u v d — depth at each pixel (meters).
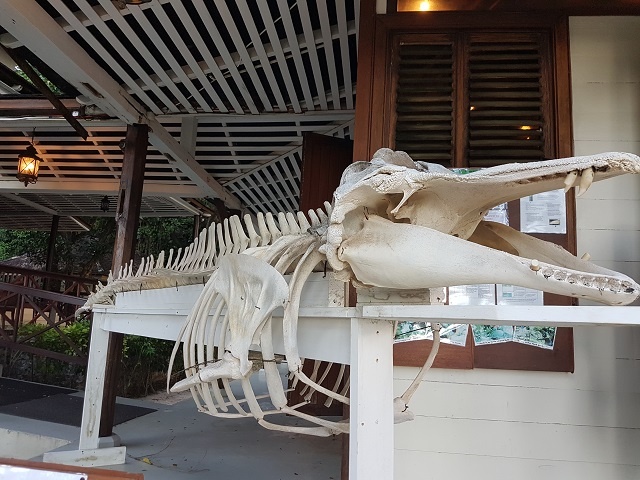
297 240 2.01
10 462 1.32
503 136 3.27
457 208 1.55
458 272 1.35
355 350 1.53
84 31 4.23
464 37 3.38
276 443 4.50
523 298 3.02
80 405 5.82
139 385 7.64
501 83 3.32
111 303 3.94
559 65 3.28
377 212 1.68
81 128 5.62
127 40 4.61
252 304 1.92
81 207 10.35
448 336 3.06
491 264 1.28
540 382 3.04
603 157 1.20
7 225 12.55
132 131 5.34
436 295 1.89
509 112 3.28
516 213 3.14
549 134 3.23
